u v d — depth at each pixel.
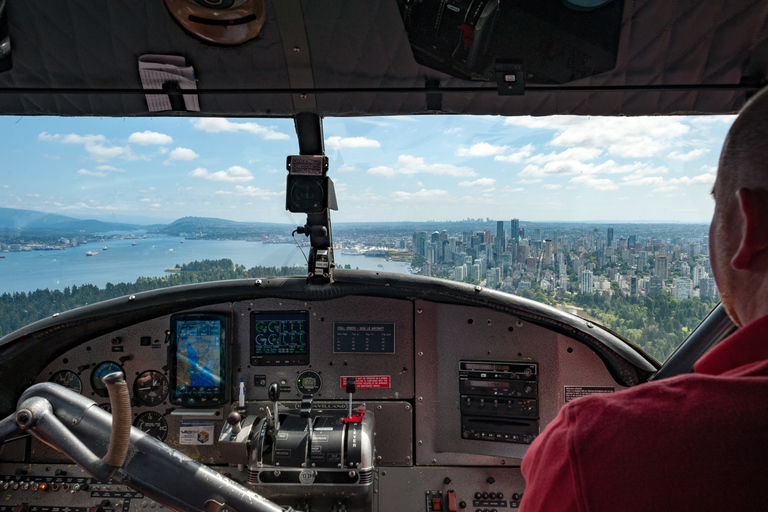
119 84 0.91
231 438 0.97
